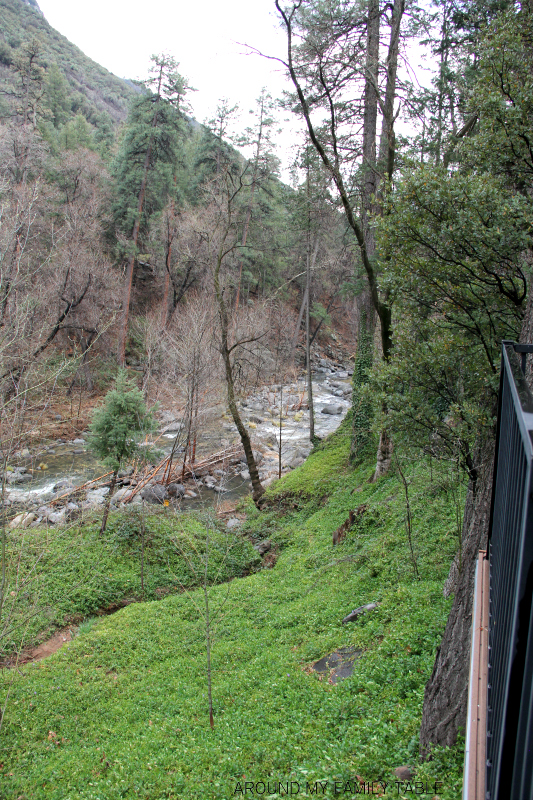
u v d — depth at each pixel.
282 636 11.53
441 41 15.26
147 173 39.44
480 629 3.15
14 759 8.96
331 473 21.80
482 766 2.46
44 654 12.58
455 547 10.40
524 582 1.63
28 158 33.84
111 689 10.83
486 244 6.78
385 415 8.68
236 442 29.52
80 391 31.91
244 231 42.31
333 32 13.01
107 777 7.93
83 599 14.47
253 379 41.84
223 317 20.20
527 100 6.79
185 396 26.38
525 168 7.27
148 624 13.31
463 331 8.14
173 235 38.25
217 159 40.31
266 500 21.52
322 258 29.33
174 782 7.31
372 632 9.67
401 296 8.33
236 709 9.09
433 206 7.16
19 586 12.35
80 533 17.25
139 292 45.41
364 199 16.42
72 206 33.69
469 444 8.10
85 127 60.03
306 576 14.56
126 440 17.52
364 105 17.36
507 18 7.08
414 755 6.00
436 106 14.34
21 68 44.22
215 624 13.08
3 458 9.76
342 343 62.97
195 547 16.81
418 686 7.45
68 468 25.19
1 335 10.74
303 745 7.20
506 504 2.49
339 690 8.28
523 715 1.58
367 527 14.73
